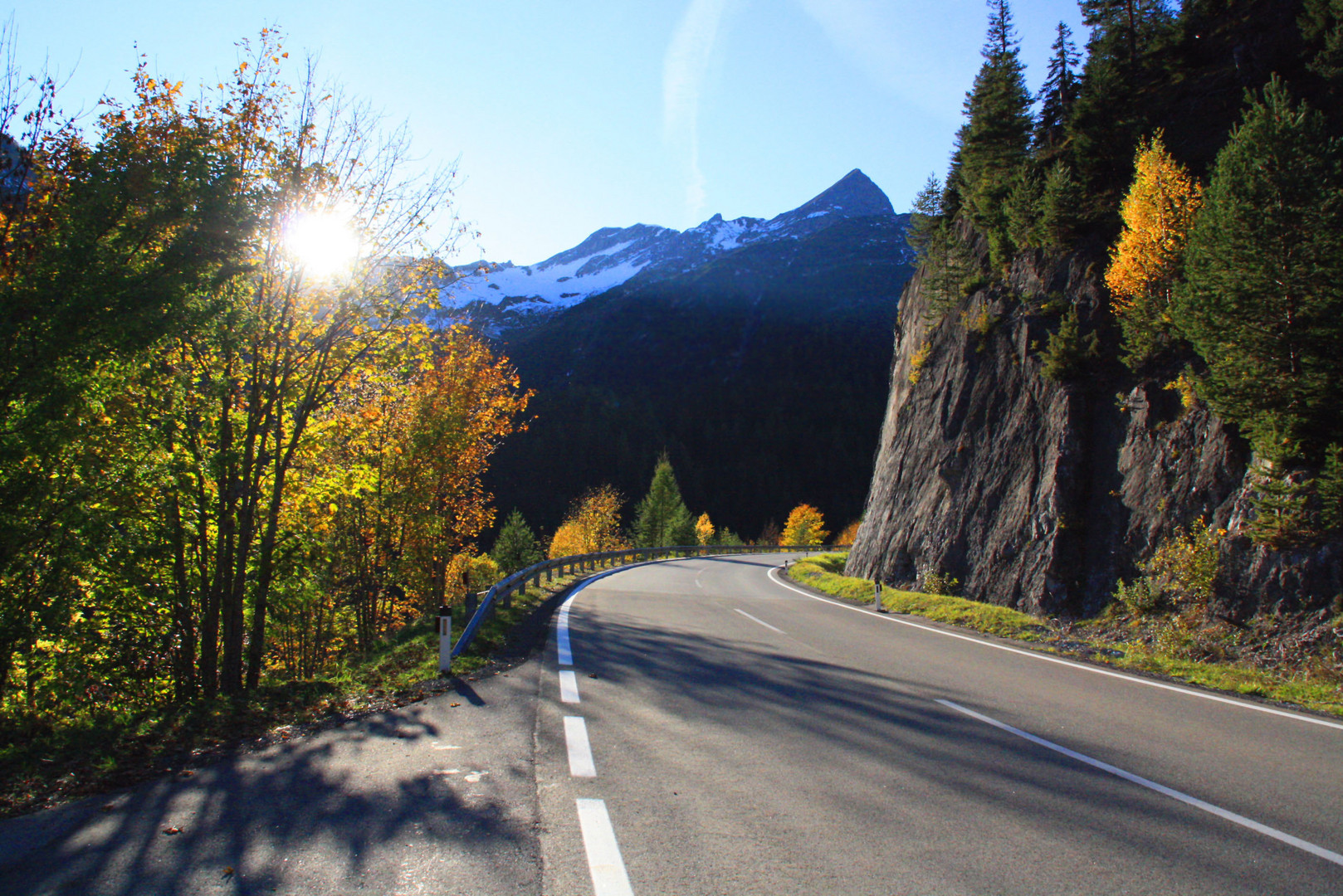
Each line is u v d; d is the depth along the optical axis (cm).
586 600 1728
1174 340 1562
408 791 452
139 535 1216
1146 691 838
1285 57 2130
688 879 338
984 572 1770
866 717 673
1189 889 342
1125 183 2145
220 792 451
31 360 769
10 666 1112
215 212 834
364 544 2108
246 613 1552
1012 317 2139
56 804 435
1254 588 1147
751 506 12725
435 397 1997
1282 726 688
